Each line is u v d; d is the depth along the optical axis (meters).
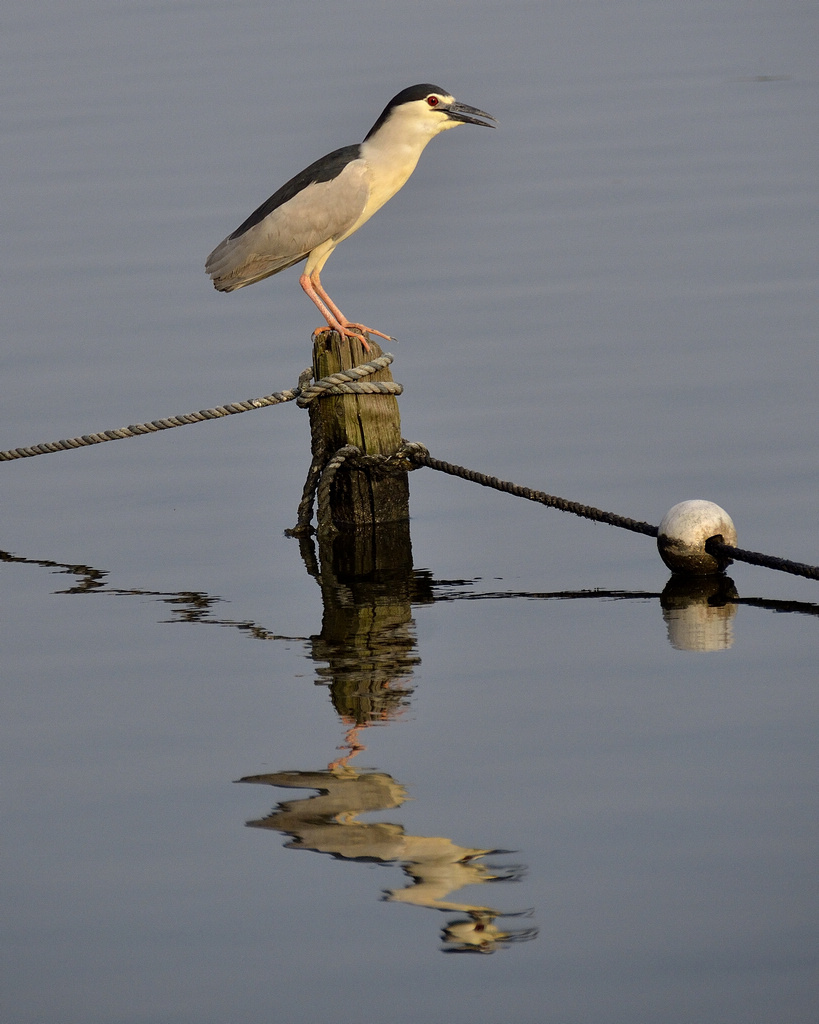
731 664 10.44
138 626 11.73
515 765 9.04
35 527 14.27
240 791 8.87
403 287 20.78
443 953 7.27
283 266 14.70
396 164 14.41
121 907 7.73
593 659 10.65
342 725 9.71
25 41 38.94
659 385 16.64
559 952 7.29
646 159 26.86
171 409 17.00
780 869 7.82
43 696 10.36
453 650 10.95
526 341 18.31
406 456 14.10
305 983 7.10
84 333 19.58
